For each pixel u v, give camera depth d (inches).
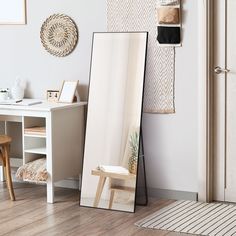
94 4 191.6
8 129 210.8
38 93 205.5
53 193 182.4
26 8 203.3
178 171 185.2
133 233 152.8
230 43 177.3
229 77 178.5
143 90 176.7
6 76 210.5
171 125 184.4
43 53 202.5
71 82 195.2
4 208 176.6
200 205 178.5
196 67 178.9
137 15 184.5
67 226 159.0
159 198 187.8
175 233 152.6
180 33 179.9
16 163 209.8
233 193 181.6
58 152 183.6
